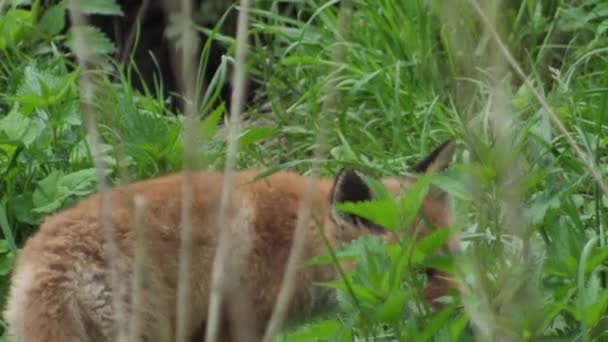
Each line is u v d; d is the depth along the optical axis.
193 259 9.59
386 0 14.55
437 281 9.57
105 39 13.69
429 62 13.73
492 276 8.32
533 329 7.73
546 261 8.46
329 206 10.02
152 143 11.34
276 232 10.15
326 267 10.23
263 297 10.15
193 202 9.70
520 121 11.44
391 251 8.12
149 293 9.38
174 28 14.91
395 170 11.87
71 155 11.64
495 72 7.15
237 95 6.75
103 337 9.26
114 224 9.24
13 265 10.35
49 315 9.12
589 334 8.16
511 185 7.62
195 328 9.84
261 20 16.05
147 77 18.30
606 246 9.05
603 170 10.70
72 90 12.07
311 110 13.31
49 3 16.70
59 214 9.50
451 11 7.11
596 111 11.89
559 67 14.45
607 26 13.36
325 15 14.62
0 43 13.56
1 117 13.16
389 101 13.62
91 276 9.20
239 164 12.89
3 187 11.45
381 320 7.95
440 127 12.98
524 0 13.80
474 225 9.55
